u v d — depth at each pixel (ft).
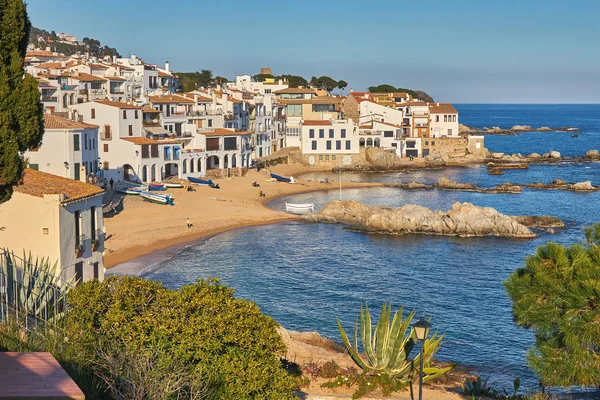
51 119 286.66
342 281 223.30
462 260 255.70
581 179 513.45
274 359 94.07
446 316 186.80
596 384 85.51
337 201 352.69
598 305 82.17
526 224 322.96
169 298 91.71
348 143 558.97
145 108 425.28
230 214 334.85
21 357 54.39
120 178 378.53
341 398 111.45
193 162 433.89
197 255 258.16
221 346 89.04
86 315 88.07
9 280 109.29
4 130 96.07
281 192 423.64
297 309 191.62
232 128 484.33
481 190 444.55
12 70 98.53
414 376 121.60
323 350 137.49
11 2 97.55
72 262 137.18
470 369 147.64
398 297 205.05
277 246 277.44
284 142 620.49
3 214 131.64
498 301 201.57
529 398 111.75
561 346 86.28
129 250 258.16
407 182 490.08
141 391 70.23
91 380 71.51
